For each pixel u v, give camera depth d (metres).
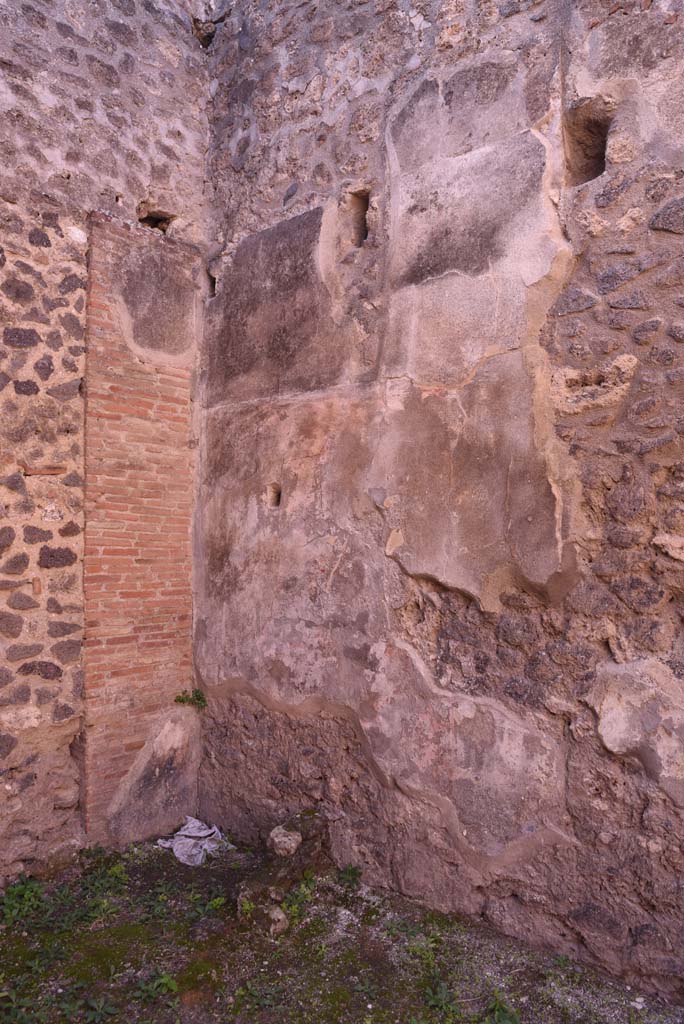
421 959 3.27
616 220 3.16
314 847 3.89
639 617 3.07
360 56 4.06
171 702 4.53
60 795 4.07
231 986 3.15
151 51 4.54
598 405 3.17
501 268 3.44
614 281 3.16
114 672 4.26
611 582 3.14
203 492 4.64
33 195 3.96
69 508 4.11
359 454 3.91
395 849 3.72
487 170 3.51
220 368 4.60
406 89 3.84
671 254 3.02
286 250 4.30
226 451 4.53
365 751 3.85
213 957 3.32
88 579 4.15
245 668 4.38
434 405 3.64
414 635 3.70
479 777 3.46
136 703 4.36
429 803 3.61
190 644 4.64
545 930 3.28
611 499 3.14
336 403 4.02
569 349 3.25
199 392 4.70
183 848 4.26
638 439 3.08
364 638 3.87
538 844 3.29
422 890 3.63
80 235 4.16
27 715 3.92
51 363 4.03
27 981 3.15
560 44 3.34
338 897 3.73
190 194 4.71
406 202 3.79
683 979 2.92
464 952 3.29
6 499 3.84
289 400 4.24
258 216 4.49
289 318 4.27
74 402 4.13
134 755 4.34
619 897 3.08
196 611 4.64
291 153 4.35
